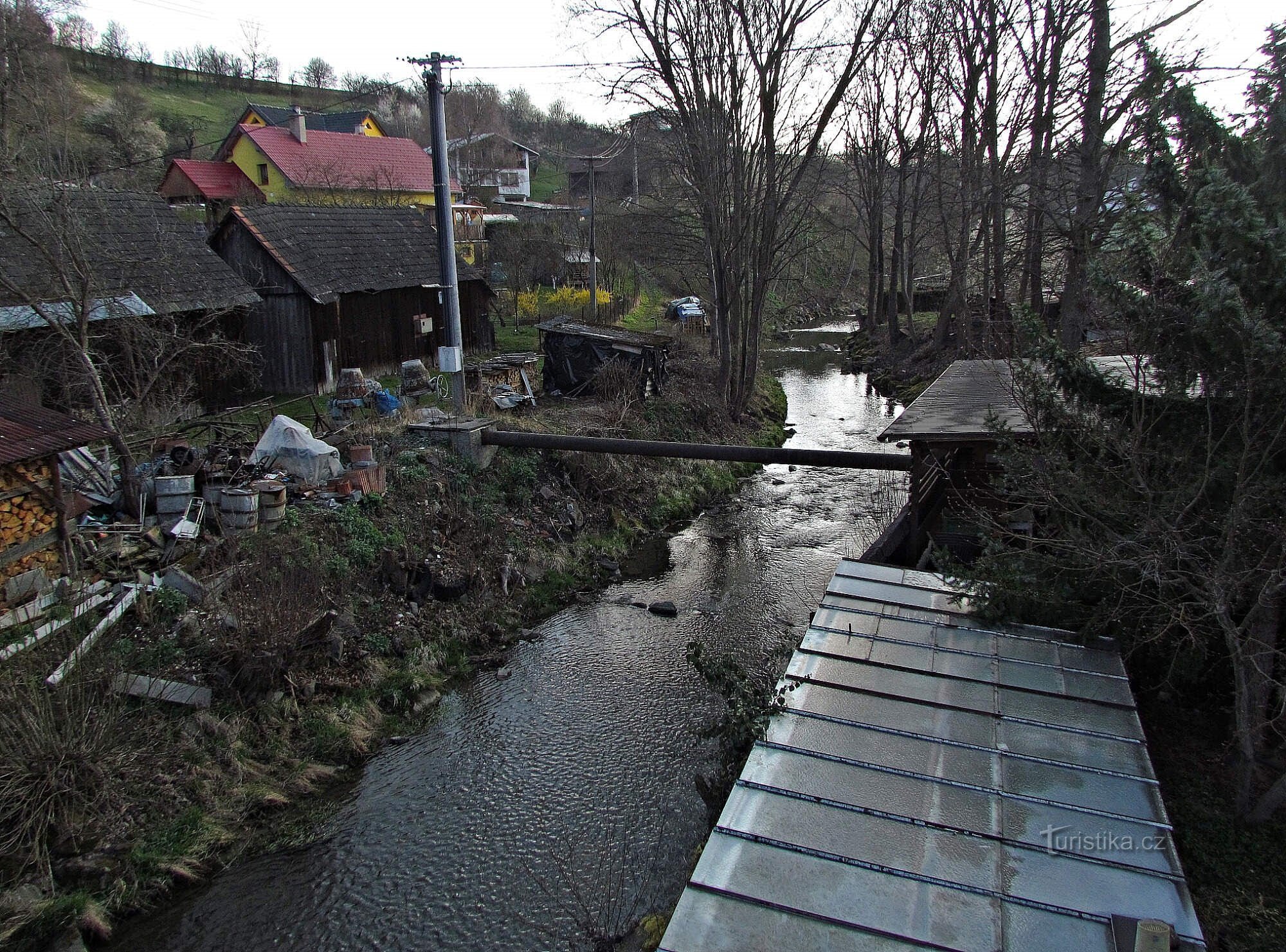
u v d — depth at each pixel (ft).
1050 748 22.62
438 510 49.14
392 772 33.88
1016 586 28.22
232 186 126.11
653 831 31.07
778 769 22.12
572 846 30.22
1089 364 28.17
